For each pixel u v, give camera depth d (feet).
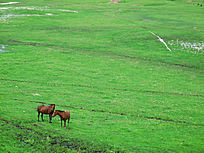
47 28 322.75
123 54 234.58
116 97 132.98
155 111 115.03
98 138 82.07
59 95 128.88
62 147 73.82
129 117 105.40
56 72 175.32
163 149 78.02
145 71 189.47
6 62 190.08
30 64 189.88
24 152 68.18
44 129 83.87
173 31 314.76
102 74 177.27
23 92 128.88
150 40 279.69
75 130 86.33
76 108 111.45
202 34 301.22
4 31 297.12
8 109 99.35
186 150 78.23
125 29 324.19
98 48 250.16
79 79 163.84
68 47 247.70
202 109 120.88
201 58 228.22
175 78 176.65
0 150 66.90
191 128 96.89
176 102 129.80
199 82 170.40
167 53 240.12
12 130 79.71
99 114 105.81
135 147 78.13
